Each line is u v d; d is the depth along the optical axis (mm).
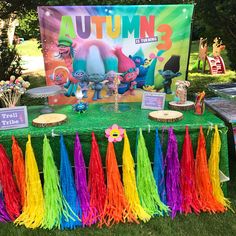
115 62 2711
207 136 2260
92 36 2633
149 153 2295
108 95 2787
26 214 2211
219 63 6211
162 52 2738
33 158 2141
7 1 3395
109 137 2137
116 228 2137
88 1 2832
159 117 2281
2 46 4035
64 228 2164
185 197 2264
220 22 3049
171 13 2654
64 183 2180
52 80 2691
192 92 4492
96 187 2207
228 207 2299
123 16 2617
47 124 2207
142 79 2789
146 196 2254
